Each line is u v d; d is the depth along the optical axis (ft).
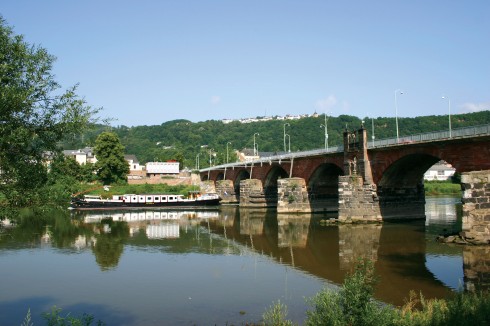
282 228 190.49
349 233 167.43
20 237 163.22
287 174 309.83
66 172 56.29
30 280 98.17
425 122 510.99
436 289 86.28
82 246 143.54
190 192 404.98
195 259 121.60
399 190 200.85
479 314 51.52
